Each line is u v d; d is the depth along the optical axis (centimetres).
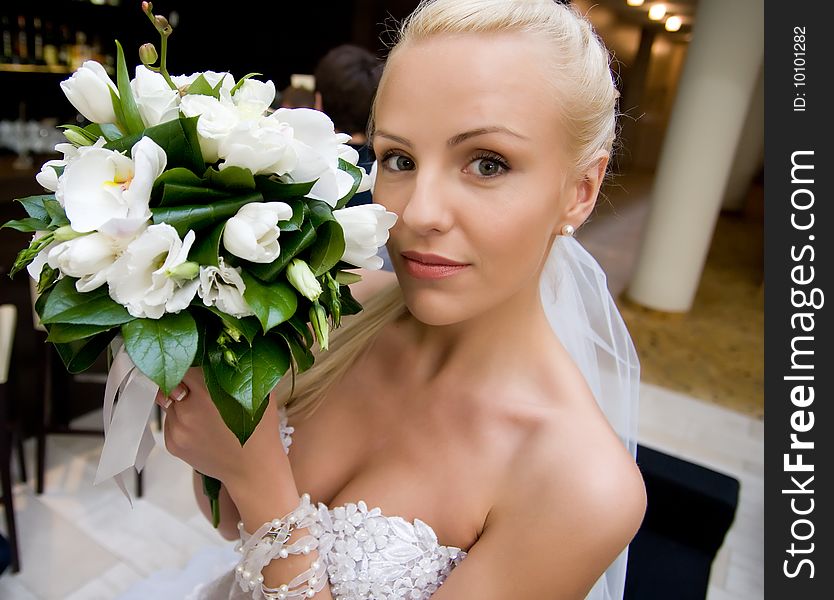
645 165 1027
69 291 51
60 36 390
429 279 67
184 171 52
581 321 112
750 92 444
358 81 203
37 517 229
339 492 89
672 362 423
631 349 119
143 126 57
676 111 466
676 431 337
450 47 63
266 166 54
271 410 71
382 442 88
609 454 73
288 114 58
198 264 50
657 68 976
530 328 83
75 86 57
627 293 532
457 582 74
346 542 78
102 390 296
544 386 80
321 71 208
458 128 62
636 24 919
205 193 52
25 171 295
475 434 81
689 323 492
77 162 50
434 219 63
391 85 67
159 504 241
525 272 69
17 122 328
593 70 70
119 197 50
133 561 214
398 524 79
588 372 113
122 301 50
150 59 61
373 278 108
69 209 49
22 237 271
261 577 73
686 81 456
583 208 76
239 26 498
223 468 69
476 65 62
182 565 214
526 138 63
